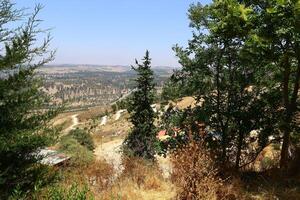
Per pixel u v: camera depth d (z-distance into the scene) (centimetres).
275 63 1159
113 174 1148
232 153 1346
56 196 562
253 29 1118
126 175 1071
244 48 1131
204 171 862
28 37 900
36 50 917
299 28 962
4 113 890
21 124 905
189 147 924
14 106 903
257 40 1036
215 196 835
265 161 1338
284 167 1148
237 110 1253
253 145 1333
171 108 1325
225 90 1287
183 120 1269
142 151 2397
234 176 1052
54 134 920
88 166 1215
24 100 912
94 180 1082
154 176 1023
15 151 866
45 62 940
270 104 1250
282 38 1035
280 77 1245
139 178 1029
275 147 1534
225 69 1269
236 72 1262
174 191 926
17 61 888
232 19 1105
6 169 819
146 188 972
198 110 1248
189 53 1297
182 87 1318
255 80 1249
